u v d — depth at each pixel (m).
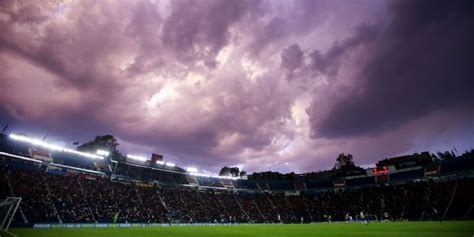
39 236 31.19
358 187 102.69
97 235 34.19
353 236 31.38
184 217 74.81
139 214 67.25
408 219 71.94
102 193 68.25
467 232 29.25
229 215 85.38
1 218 37.41
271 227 57.50
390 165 99.06
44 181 60.34
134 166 87.94
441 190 76.19
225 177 108.38
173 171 93.62
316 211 94.38
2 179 53.91
